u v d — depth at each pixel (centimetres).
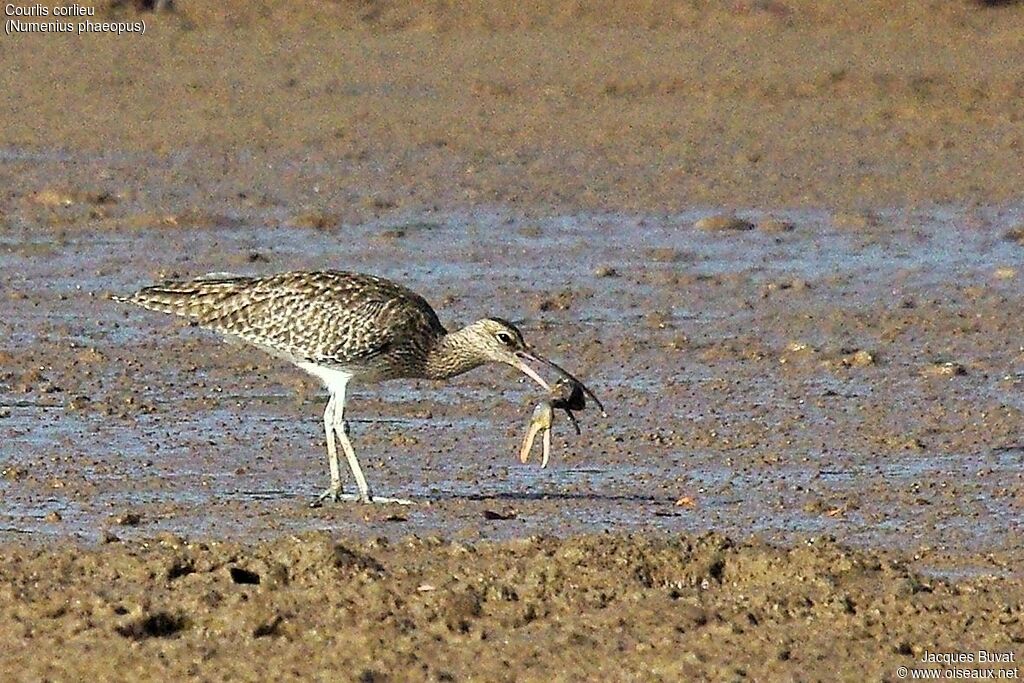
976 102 3228
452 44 3800
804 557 1216
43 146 2914
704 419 1639
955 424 1623
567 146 2920
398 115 3164
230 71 3544
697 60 3622
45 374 1769
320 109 3216
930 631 1113
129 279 2134
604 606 1148
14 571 1197
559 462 1509
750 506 1385
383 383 1745
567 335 1930
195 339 1897
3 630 1110
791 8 4047
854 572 1205
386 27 3969
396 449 1545
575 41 3809
